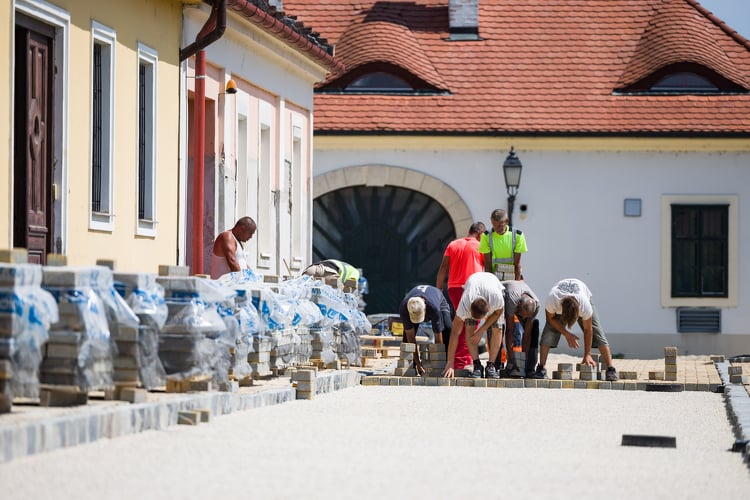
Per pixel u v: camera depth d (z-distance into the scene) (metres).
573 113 71.69
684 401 36.94
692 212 71.12
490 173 71.25
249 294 30.95
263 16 49.00
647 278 70.94
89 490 16.62
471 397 36.12
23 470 17.80
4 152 30.58
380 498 17.20
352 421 27.61
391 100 71.88
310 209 63.16
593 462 22.12
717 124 70.88
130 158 39.41
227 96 48.62
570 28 76.38
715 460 23.25
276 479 18.44
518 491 18.39
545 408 33.09
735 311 70.88
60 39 34.19
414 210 72.38
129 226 39.31
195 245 43.91
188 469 18.94
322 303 38.84
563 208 71.12
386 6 77.12
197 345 26.62
